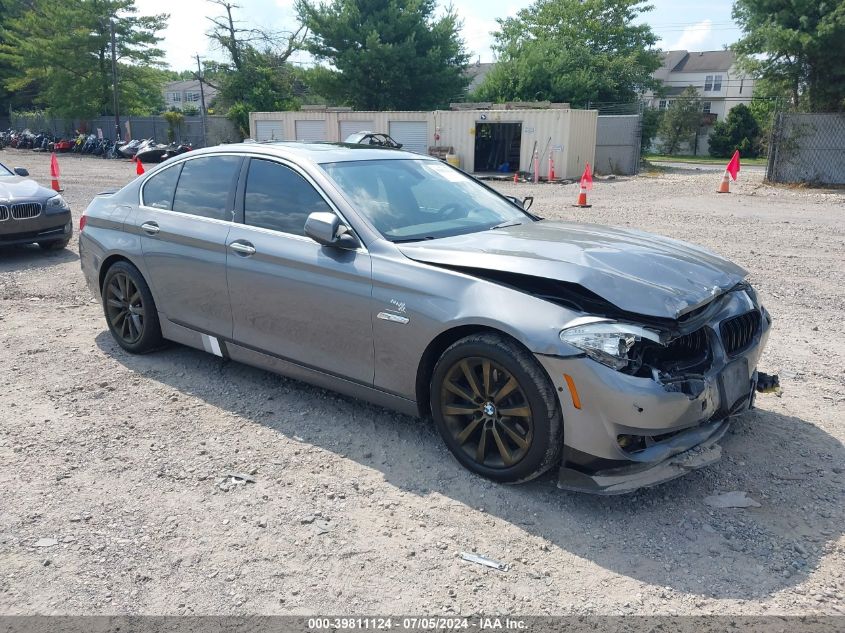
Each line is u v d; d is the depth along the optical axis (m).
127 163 32.38
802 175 22.05
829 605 2.66
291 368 4.35
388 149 4.98
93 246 5.51
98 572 2.88
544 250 3.62
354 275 3.85
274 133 31.59
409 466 3.75
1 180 9.93
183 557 2.98
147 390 4.81
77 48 43.88
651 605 2.67
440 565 2.93
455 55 39.84
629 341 3.08
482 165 27.81
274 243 4.26
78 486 3.56
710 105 72.31
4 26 51.94
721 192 19.27
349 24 37.66
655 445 3.22
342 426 4.24
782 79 23.28
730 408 3.45
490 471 3.53
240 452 3.92
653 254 3.69
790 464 3.73
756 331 3.78
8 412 4.46
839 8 20.59
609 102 40.06
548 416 3.22
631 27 44.09
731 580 2.82
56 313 6.76
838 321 6.39
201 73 48.56
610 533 3.14
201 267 4.65
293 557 2.98
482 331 3.47
